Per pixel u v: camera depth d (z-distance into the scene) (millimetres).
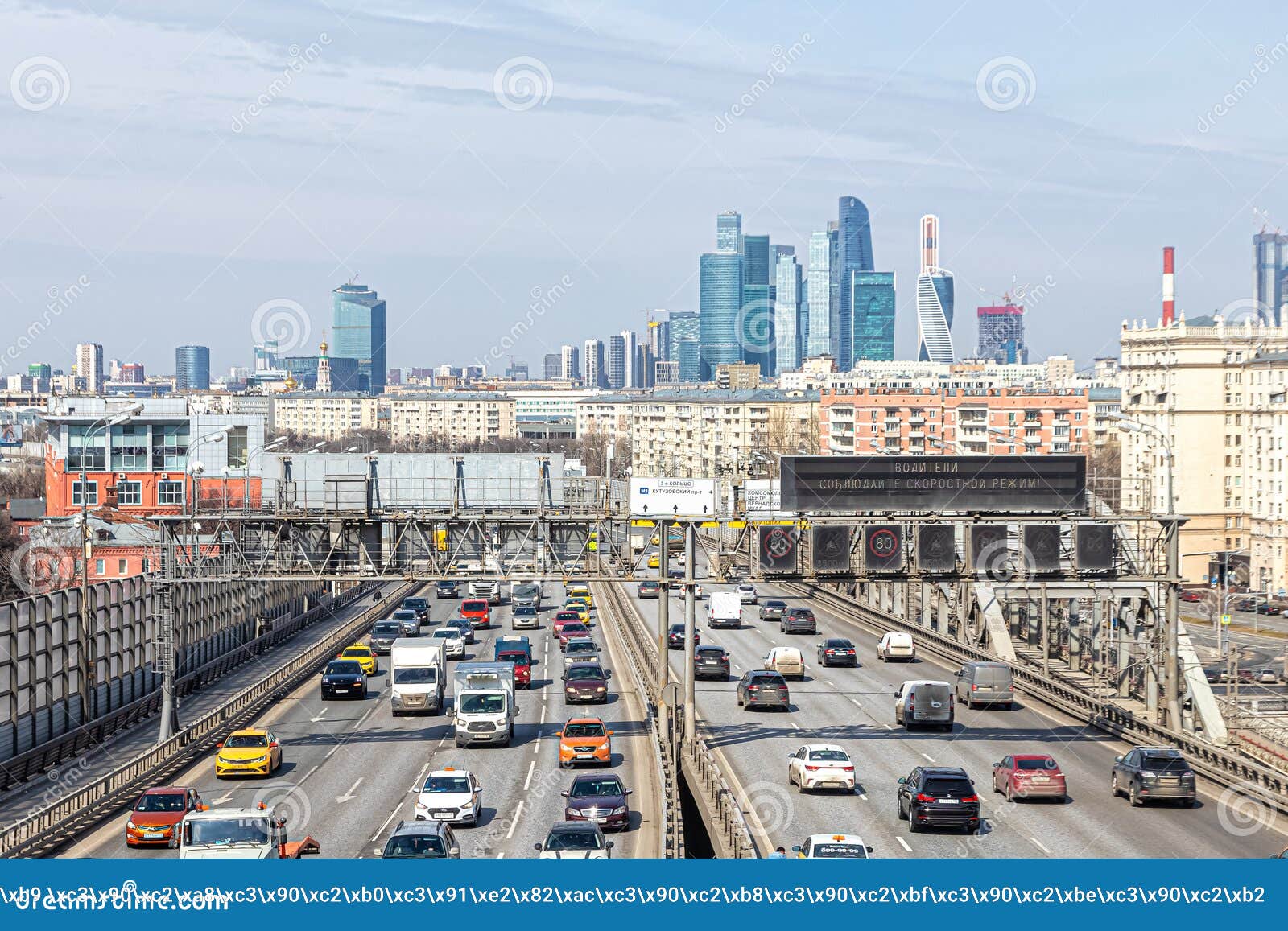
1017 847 42500
